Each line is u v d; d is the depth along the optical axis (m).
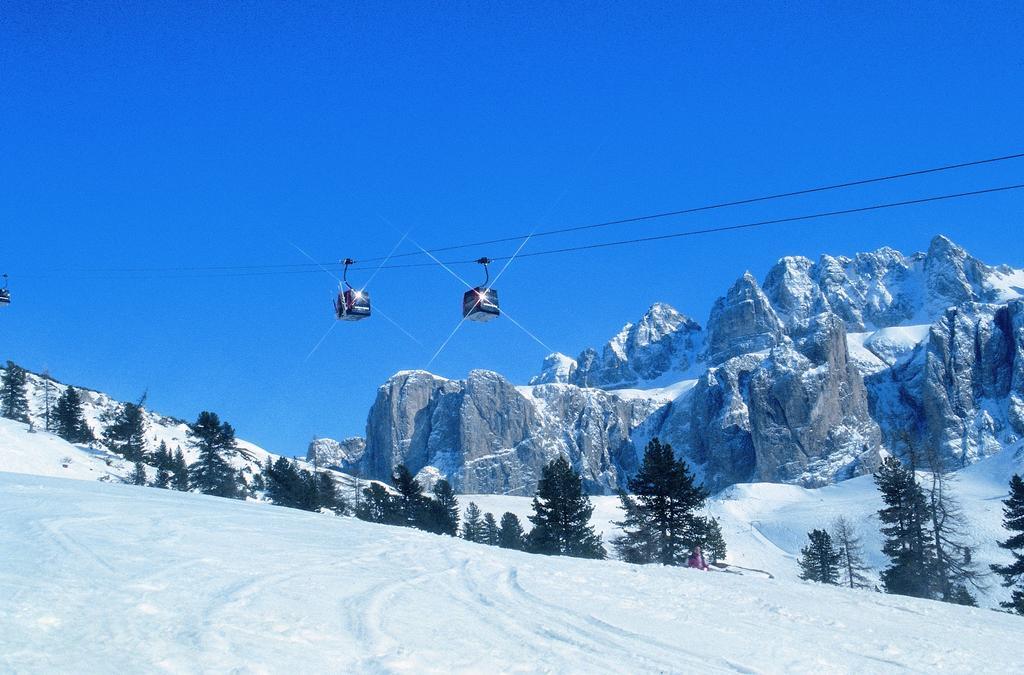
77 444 96.88
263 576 16.36
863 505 158.50
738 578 24.64
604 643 13.75
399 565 19.61
